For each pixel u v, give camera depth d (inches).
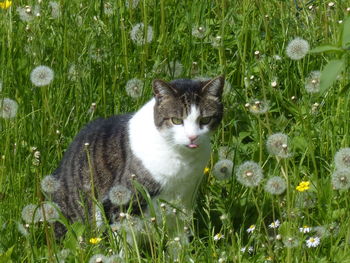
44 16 285.6
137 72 271.7
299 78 271.9
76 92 259.0
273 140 206.1
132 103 259.6
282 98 259.1
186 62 275.9
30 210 209.9
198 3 294.7
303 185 204.7
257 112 227.5
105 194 223.6
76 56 270.5
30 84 260.4
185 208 222.1
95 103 253.0
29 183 234.1
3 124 249.8
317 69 272.8
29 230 213.0
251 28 282.2
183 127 215.0
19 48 271.9
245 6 290.7
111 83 266.7
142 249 225.8
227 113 256.1
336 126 245.8
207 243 220.7
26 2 303.1
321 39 281.0
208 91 221.0
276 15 297.9
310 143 225.8
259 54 262.2
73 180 230.8
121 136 224.4
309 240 201.3
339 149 227.8
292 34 283.4
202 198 235.5
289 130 257.4
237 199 230.1
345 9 283.0
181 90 218.1
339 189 212.5
